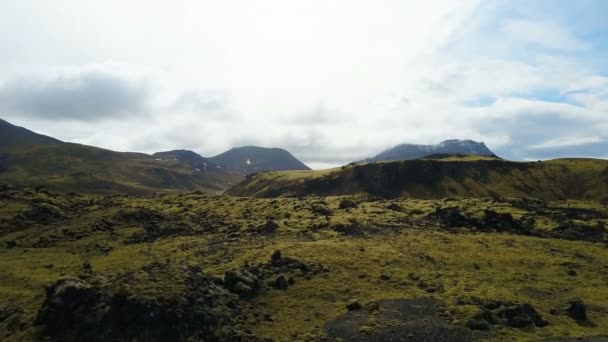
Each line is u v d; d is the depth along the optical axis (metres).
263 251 96.12
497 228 124.75
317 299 70.00
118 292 55.03
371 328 58.06
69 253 111.31
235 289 70.56
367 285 75.69
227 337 53.75
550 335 59.03
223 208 161.12
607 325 64.81
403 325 59.34
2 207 152.50
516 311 63.97
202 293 61.00
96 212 152.38
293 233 116.44
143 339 50.84
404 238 108.69
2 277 91.44
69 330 52.00
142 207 155.12
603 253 106.44
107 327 51.44
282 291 73.44
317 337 55.78
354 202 169.25
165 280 60.44
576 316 66.75
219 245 107.31
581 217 152.88
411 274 81.06
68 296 55.31
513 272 86.88
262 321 61.50
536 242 112.25
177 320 53.47
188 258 97.25
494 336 57.31
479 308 64.19
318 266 84.56
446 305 66.56
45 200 164.50
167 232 126.25
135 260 98.06
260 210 156.62
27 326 55.25
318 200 180.12
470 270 86.44
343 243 102.25
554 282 83.12
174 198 187.88
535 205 176.50
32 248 116.94
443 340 55.59
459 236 113.69
